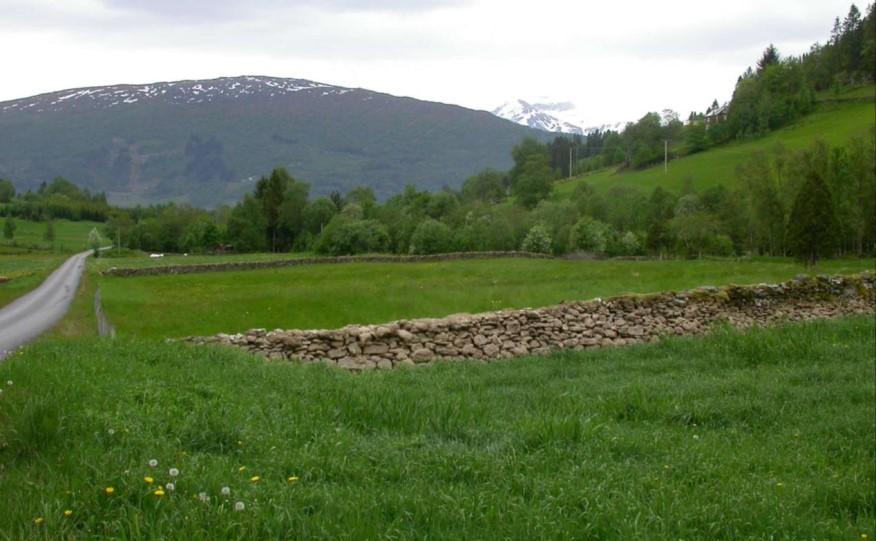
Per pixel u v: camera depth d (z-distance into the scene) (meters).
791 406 11.18
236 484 5.75
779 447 9.06
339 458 6.85
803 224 54.62
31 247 149.75
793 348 16.08
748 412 10.76
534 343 17.59
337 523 5.20
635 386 12.04
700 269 43.94
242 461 6.55
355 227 96.50
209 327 24.88
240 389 9.62
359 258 59.44
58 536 4.64
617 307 19.33
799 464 8.27
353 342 15.59
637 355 16.56
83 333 23.89
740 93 186.88
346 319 25.97
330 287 33.78
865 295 24.44
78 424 6.64
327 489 5.94
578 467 7.17
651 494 6.65
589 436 8.47
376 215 114.88
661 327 19.56
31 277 59.94
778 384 12.71
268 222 141.50
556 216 96.50
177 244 156.88
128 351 12.00
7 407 7.16
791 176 77.31
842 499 7.09
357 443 7.55
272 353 15.16
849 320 20.39
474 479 6.70
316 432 7.86
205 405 8.02
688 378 13.47
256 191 148.25
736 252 88.12
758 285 22.42
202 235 136.88
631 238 88.00
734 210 90.31
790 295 22.62
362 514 5.39
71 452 6.06
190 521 4.90
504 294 30.39
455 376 13.80
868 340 17.53
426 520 5.48
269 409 8.59
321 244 98.69
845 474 7.97
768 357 15.77
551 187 147.50
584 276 39.44
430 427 8.63
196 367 10.99
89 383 8.34
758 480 7.44
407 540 5.10
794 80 182.75
